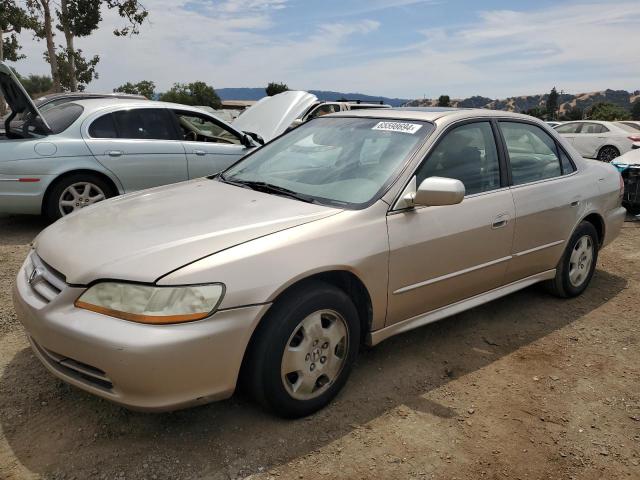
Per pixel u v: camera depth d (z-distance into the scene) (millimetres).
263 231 2652
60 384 2996
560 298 4566
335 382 2879
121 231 2715
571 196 4195
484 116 3766
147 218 2875
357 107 15906
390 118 3670
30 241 5703
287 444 2580
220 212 2910
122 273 2350
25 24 19344
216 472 2383
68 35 20562
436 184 2934
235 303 2383
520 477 2459
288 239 2623
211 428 2668
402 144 3357
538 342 3785
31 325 2516
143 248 2488
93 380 2402
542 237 3979
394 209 3043
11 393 2896
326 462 2477
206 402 2428
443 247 3240
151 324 2258
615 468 2547
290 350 2611
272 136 7680
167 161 6371
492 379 3270
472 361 3480
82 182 5926
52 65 18969
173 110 6609
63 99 8617
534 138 4133
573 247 4359
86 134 5945
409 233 3055
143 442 2553
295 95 8008
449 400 3023
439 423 2811
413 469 2467
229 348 2387
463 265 3412
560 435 2764
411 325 3264
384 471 2443
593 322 4145
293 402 2680
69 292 2408
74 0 19344
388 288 3012
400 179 3119
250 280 2434
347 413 2846
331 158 3502
